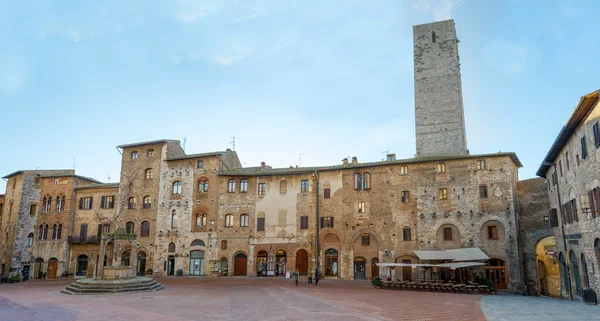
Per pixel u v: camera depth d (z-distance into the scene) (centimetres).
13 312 2523
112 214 6222
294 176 5644
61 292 3697
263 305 2720
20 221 6391
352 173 5419
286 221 5538
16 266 6222
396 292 3712
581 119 2966
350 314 2330
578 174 3178
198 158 6019
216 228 5731
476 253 4316
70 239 6244
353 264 5172
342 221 5319
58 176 6562
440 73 6038
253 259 5553
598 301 2902
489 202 4738
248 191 5762
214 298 3133
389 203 5159
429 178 5053
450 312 2394
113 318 2222
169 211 5959
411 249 4944
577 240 3369
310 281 4622
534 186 4850
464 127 6106
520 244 4722
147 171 6238
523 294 4475
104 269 3875
